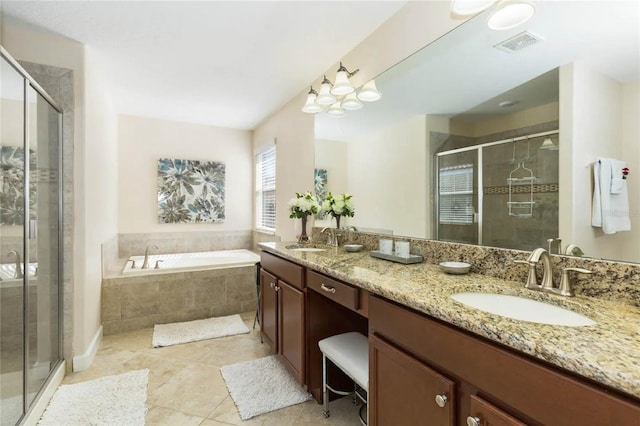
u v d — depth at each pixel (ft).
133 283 9.70
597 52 3.56
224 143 14.85
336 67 8.34
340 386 6.15
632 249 3.21
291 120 11.04
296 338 6.22
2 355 4.96
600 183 3.50
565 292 3.47
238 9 6.17
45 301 6.38
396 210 6.50
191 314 10.46
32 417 5.26
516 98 4.37
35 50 6.95
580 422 2.02
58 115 7.00
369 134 7.19
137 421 5.40
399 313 3.56
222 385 6.56
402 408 3.51
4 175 5.20
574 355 2.05
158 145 13.53
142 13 6.31
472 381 2.72
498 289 3.84
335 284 4.86
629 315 2.87
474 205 4.94
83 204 7.28
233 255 13.55
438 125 5.54
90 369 7.21
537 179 4.12
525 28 4.26
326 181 8.84
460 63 5.11
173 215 13.70
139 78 9.32
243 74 9.05
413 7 5.88
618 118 3.38
